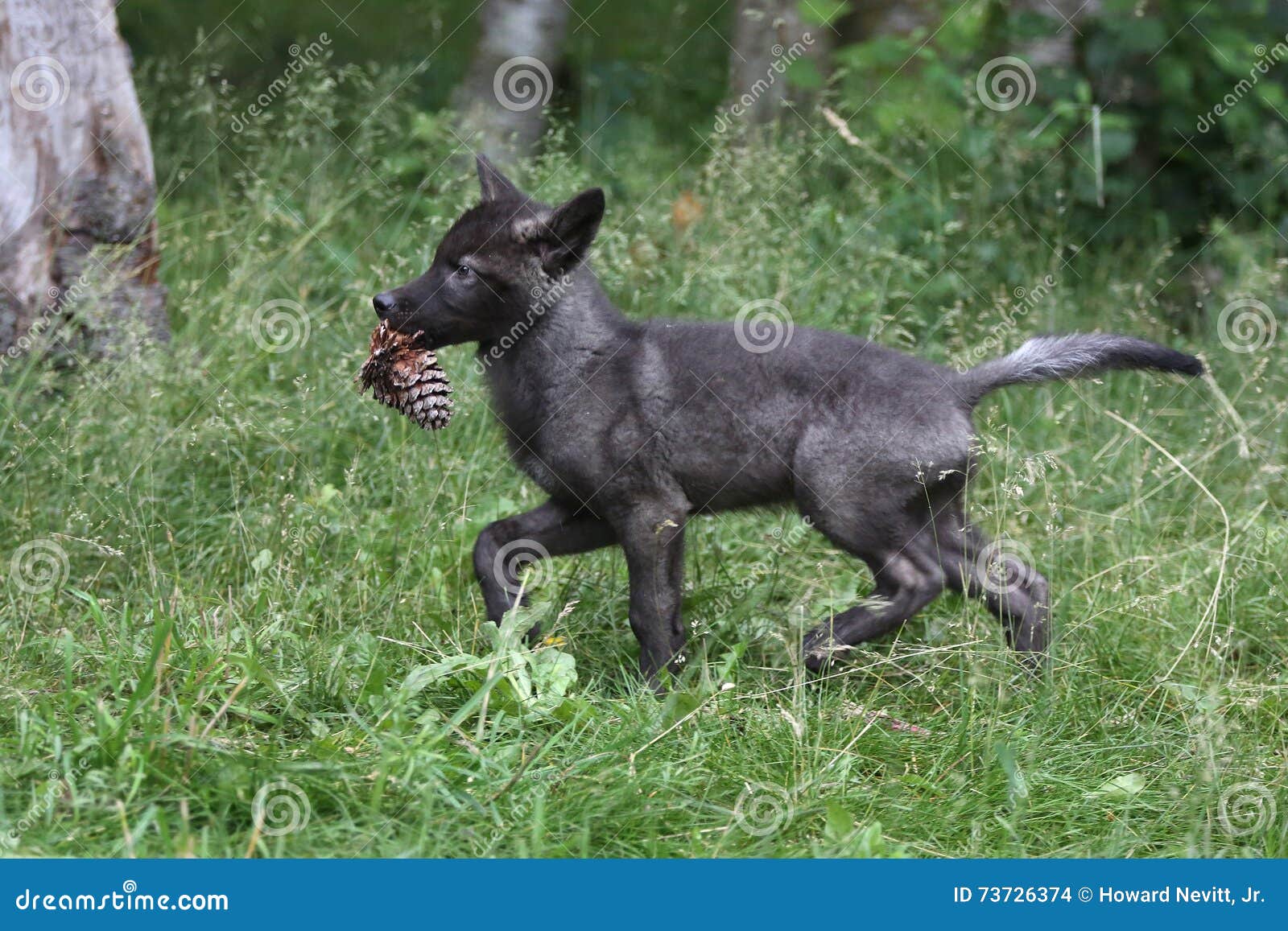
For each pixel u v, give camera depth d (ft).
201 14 48.26
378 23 49.16
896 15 43.68
